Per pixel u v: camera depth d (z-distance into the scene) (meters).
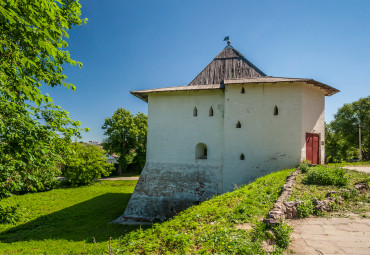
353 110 34.59
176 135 16.83
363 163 18.20
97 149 32.25
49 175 9.59
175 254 4.64
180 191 15.59
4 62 5.71
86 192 25.23
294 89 14.39
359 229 5.67
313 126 15.06
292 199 7.44
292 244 4.85
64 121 7.20
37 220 15.67
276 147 14.35
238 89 15.54
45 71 6.95
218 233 5.32
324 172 9.67
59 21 5.97
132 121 40.03
